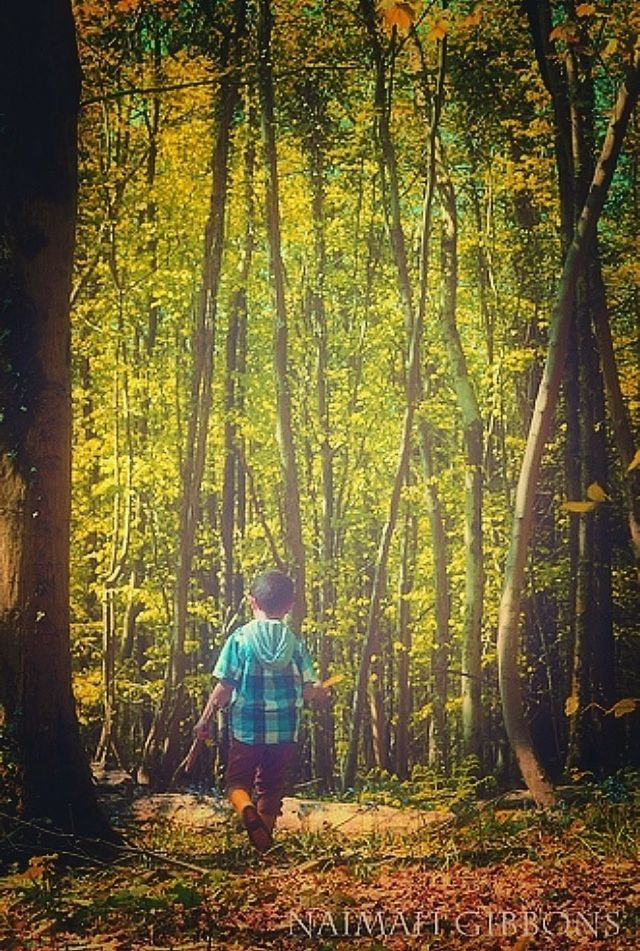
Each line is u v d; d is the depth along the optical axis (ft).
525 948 15.46
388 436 84.33
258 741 26.21
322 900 20.08
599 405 56.90
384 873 22.65
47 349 26.53
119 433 70.23
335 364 89.20
